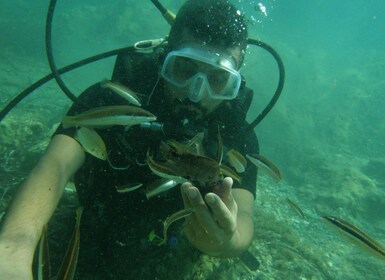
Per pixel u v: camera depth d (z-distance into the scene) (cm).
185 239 75
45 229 22
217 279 82
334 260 165
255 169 68
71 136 55
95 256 65
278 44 487
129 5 518
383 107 466
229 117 65
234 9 62
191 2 61
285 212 204
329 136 412
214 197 31
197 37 58
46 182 45
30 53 445
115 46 502
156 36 482
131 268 66
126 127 56
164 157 29
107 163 62
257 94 369
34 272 22
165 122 57
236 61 61
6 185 95
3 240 34
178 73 58
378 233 226
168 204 63
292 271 116
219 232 36
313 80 516
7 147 126
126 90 45
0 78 315
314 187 265
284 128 352
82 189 65
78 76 430
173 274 70
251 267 92
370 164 340
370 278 155
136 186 47
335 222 38
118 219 64
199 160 29
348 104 474
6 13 550
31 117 152
